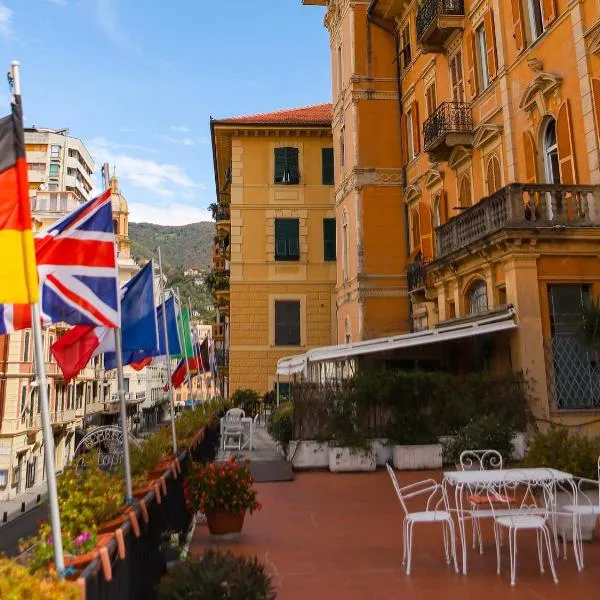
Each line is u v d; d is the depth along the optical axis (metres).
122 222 55.12
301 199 32.16
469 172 18.28
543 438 8.22
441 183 20.11
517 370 13.05
